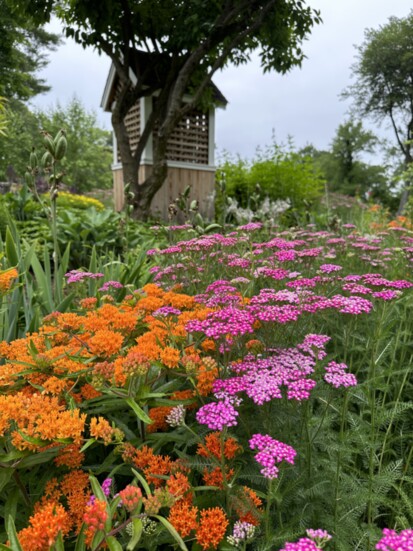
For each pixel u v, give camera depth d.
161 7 10.09
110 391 1.49
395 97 34.56
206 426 1.65
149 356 1.69
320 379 1.84
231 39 11.14
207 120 12.19
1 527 1.49
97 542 1.11
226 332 1.65
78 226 6.67
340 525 1.42
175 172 11.61
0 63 18.81
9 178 14.66
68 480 1.46
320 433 1.59
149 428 1.79
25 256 3.26
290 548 1.03
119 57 11.09
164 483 1.51
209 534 1.24
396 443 2.09
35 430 1.29
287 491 1.37
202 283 3.08
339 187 42.72
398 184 29.94
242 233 4.11
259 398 1.41
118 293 3.36
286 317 1.78
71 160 29.34
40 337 1.98
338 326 2.34
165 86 10.50
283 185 12.10
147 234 7.38
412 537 1.00
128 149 10.38
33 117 28.05
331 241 3.74
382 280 2.29
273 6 10.38
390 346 2.29
